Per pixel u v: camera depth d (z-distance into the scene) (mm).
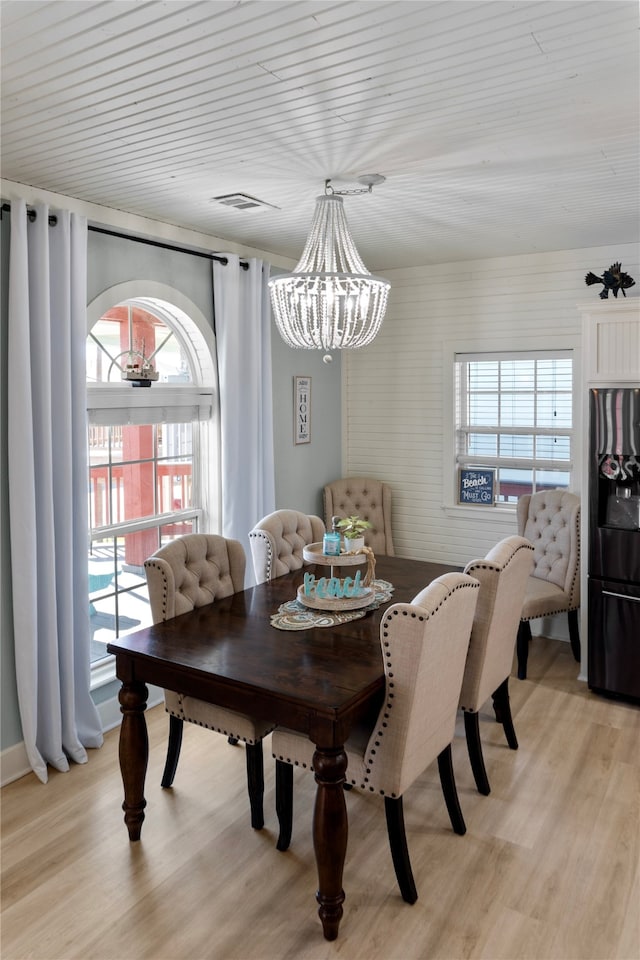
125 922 2344
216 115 2404
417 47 1939
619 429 3908
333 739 2209
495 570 2910
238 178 3133
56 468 3361
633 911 2383
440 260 5090
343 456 5789
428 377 5367
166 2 1706
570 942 2248
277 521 3879
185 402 4203
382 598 3301
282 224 4035
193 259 4203
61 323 3305
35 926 2328
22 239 3088
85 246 3375
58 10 1742
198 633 2873
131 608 4082
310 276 2879
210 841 2779
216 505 4496
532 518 4805
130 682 2725
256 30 1844
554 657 4707
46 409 3236
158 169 3008
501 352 5043
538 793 3102
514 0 1710
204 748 3541
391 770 2371
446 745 2746
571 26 1837
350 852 2707
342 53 1975
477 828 2850
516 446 5129
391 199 3488
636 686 3936
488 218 3877
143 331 4094
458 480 5367
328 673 2451
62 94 2238
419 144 2703
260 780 2838
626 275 4023
